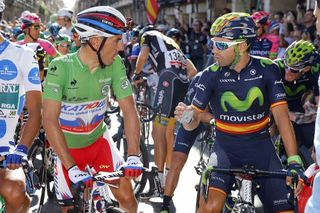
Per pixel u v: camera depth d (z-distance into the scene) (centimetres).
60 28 725
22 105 251
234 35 239
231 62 247
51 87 234
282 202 239
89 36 227
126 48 894
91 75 240
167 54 430
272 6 1195
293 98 356
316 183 169
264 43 617
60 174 251
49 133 229
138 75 468
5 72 239
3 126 244
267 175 229
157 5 1678
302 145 369
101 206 219
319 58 339
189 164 501
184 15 2198
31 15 508
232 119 255
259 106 253
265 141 258
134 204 255
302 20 790
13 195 224
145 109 477
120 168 229
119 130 434
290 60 328
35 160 427
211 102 263
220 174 247
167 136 427
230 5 1727
